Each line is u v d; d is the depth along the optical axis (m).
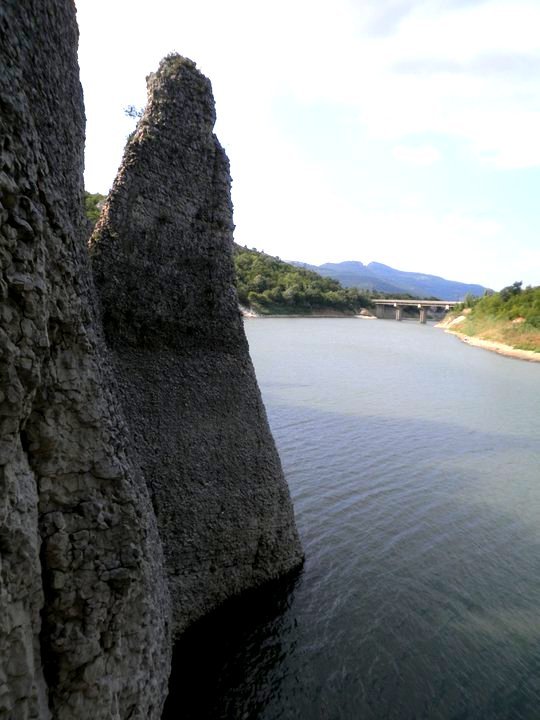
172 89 15.66
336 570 20.78
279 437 36.75
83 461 8.97
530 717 14.59
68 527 8.69
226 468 17.12
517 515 26.89
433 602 19.31
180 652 15.62
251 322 137.00
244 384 17.73
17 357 7.42
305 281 187.75
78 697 8.55
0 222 7.13
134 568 9.40
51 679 8.40
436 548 23.06
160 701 10.94
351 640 17.14
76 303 9.05
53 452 8.55
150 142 15.27
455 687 15.50
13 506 7.42
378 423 42.88
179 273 16.08
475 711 14.73
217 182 16.77
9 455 7.38
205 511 16.50
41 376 8.23
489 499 28.77
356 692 15.16
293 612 18.17
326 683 15.44
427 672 16.03
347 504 26.80
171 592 15.60
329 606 18.64
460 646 17.17
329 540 23.00
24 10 8.16
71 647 8.48
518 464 35.00
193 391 16.36
